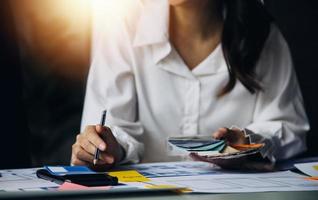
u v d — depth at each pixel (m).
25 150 2.23
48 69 2.71
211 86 2.06
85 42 2.71
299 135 2.03
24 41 2.64
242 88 2.08
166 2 2.04
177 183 1.30
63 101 2.77
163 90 2.07
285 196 1.13
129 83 2.05
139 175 1.44
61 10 2.65
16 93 2.21
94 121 1.96
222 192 1.17
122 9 2.12
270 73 2.11
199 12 2.04
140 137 2.02
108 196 1.07
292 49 3.42
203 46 2.08
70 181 1.26
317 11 3.42
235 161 1.60
